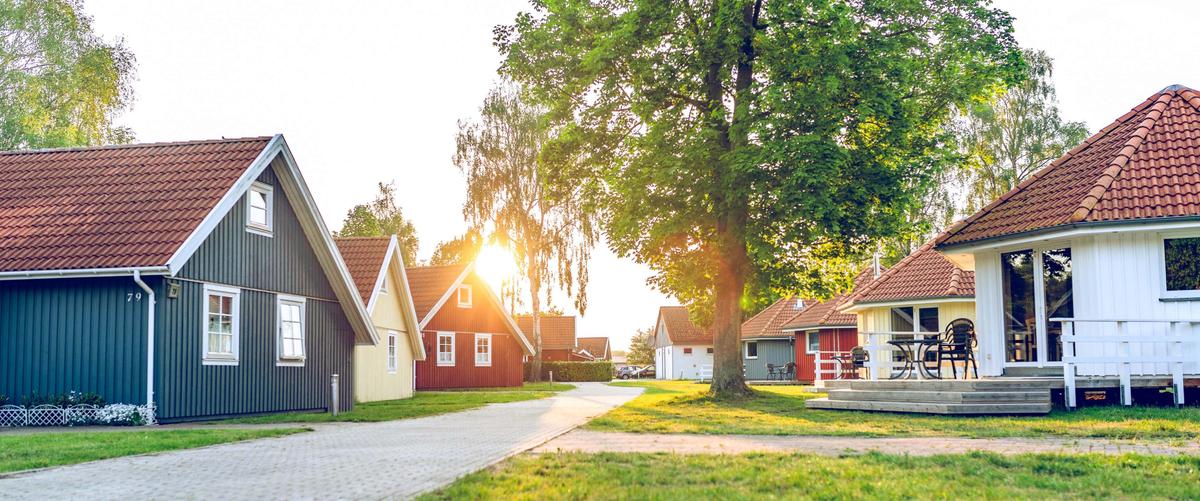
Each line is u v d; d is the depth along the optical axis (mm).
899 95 22453
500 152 51688
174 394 18672
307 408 23734
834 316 46406
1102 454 11211
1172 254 18891
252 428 17031
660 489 8656
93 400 18281
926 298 32312
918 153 23547
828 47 21312
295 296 23328
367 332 26453
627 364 115812
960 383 18469
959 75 24062
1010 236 20250
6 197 20656
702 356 80062
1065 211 19484
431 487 9125
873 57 22078
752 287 24172
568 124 25375
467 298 45406
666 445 13023
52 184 20969
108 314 18531
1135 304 18906
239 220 21062
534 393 35219
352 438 14875
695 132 22484
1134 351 18969
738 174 21484
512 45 25078
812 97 21047
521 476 9469
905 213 24406
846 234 23047
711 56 22453
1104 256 19219
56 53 38281
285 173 22641
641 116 23578
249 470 10633
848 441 13633
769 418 18094
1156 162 19656
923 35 23984
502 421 18625
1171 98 21578
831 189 21125
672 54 22984
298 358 23250
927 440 13742
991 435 14320
